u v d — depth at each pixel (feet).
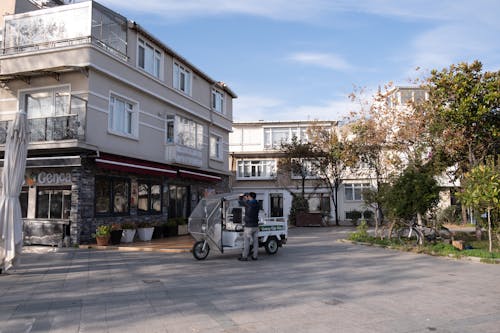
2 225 30.50
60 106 52.06
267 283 27.32
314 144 107.14
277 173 121.60
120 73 55.93
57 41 52.24
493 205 40.86
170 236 62.75
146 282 27.55
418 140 65.16
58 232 48.06
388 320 18.71
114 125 55.77
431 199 49.88
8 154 31.37
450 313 19.94
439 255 42.27
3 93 55.26
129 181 58.39
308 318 18.99
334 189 118.93
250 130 126.31
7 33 54.95
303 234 76.54
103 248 46.96
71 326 17.74
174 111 70.79
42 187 50.85
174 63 71.31
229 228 41.45
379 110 74.49
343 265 35.55
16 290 24.99
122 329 17.35
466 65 57.47
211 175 83.51
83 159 49.29
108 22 54.65
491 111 57.36
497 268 34.32
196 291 24.76
